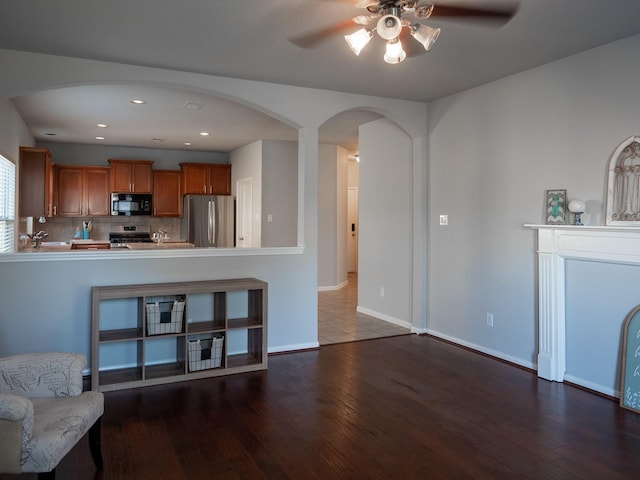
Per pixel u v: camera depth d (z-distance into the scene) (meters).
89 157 8.36
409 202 5.58
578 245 3.59
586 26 3.13
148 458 2.57
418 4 2.80
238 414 3.16
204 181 8.83
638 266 3.27
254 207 7.95
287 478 2.38
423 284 5.28
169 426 2.98
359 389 3.63
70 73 3.73
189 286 3.86
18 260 3.62
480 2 2.78
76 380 2.43
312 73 4.15
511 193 4.23
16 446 1.93
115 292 3.58
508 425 3.01
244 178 8.40
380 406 3.31
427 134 5.22
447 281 5.00
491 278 4.46
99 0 2.77
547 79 3.88
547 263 3.81
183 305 3.83
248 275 4.44
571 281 3.73
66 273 3.77
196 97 5.00
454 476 2.41
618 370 3.41
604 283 3.49
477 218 4.60
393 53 2.75
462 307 4.82
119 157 8.55
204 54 3.67
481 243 4.56
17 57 3.58
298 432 2.90
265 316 4.09
